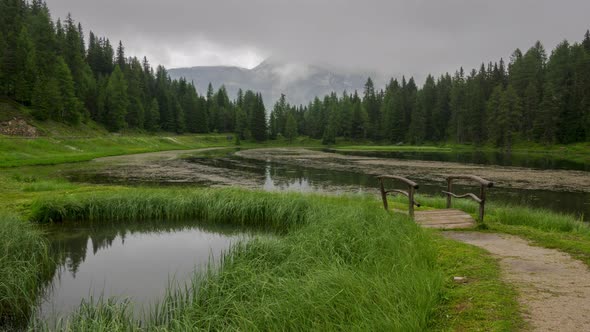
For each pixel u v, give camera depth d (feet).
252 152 260.21
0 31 253.24
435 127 376.27
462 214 37.22
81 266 33.86
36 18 327.26
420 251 23.86
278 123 485.15
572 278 19.25
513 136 299.58
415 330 14.43
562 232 32.94
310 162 167.73
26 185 70.79
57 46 322.75
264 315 18.26
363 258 24.49
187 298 23.61
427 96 405.18
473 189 84.69
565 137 262.67
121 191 58.03
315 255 26.99
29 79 252.01
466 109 336.49
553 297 16.74
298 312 17.71
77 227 47.57
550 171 124.67
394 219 32.81
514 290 17.74
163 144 301.63
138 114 362.53
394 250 24.94
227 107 528.22
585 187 87.40
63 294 27.50
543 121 271.08
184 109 440.45
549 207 63.67
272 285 21.71
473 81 365.40
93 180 96.37
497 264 22.04
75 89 312.91
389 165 151.43
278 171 125.39
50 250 37.55
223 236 44.47
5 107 226.17
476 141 318.04
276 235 43.86
